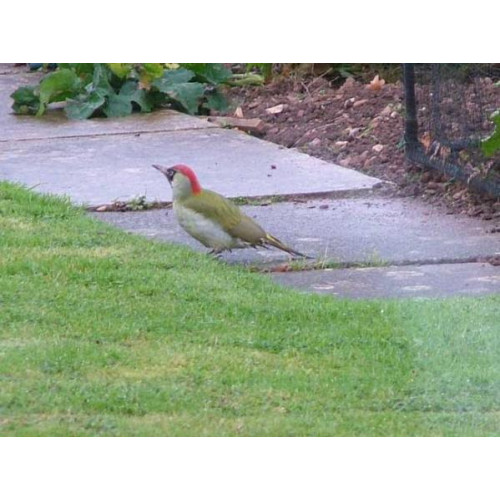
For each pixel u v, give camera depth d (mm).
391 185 14516
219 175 14875
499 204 13648
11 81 20469
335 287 11086
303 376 8781
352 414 8203
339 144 16297
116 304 10117
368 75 19469
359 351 9305
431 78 14883
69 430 7801
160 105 18672
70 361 8844
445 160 14445
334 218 13305
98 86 18219
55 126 17516
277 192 14148
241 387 8555
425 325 9828
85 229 12281
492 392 8625
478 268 11609
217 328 9688
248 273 11273
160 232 12781
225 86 19578
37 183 14484
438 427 8023
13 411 8047
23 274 10750
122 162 15531
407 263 11781
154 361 8945
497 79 15141
